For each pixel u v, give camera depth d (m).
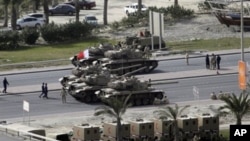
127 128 176.50
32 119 195.25
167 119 177.50
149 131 177.38
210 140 177.88
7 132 161.62
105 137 176.75
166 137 177.00
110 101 174.12
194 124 179.12
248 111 175.12
